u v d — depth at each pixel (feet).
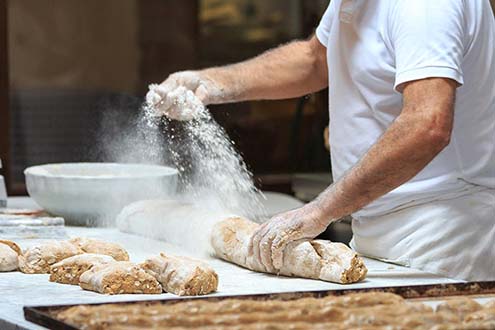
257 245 10.64
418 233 11.14
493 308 7.97
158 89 13.07
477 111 11.20
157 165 15.76
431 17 10.24
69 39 28.45
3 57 18.97
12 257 11.05
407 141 9.96
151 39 29.09
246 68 13.71
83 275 10.09
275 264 10.59
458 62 10.22
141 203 13.78
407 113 10.09
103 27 28.73
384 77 11.03
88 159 26.37
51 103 28.25
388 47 10.91
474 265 11.11
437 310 8.13
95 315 7.77
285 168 25.64
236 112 25.35
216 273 9.89
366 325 7.50
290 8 29.04
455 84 10.19
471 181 11.25
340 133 11.68
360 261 10.30
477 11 10.98
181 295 9.64
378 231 11.47
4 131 19.12
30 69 28.25
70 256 11.03
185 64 29.27
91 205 14.26
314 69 13.64
